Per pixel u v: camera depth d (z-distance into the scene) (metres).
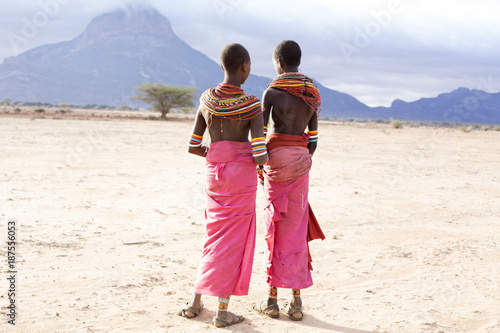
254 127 3.74
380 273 5.05
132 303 3.99
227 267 3.70
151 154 16.28
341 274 5.00
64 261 5.00
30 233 5.99
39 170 11.59
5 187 9.07
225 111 3.72
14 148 16.19
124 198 8.64
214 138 3.88
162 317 3.75
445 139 32.25
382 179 12.43
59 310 3.75
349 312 4.01
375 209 8.50
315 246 6.06
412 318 3.88
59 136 22.50
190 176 11.70
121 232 6.32
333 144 24.64
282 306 4.15
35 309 3.74
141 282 4.50
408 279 4.88
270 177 3.97
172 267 5.01
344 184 11.32
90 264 4.95
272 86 4.01
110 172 11.82
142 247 5.69
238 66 3.80
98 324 3.54
